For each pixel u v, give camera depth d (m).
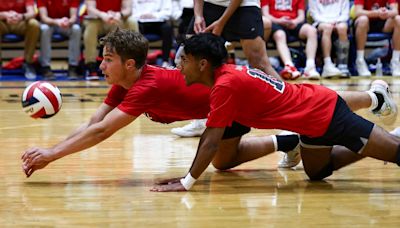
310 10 15.57
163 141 7.22
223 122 4.69
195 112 5.27
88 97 11.62
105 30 14.76
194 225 3.98
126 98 4.99
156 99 5.04
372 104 5.59
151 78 5.04
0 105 10.51
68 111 9.75
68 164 5.89
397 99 10.64
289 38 15.28
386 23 15.55
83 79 15.00
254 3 7.33
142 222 4.05
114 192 4.85
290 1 15.19
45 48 14.84
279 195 4.76
